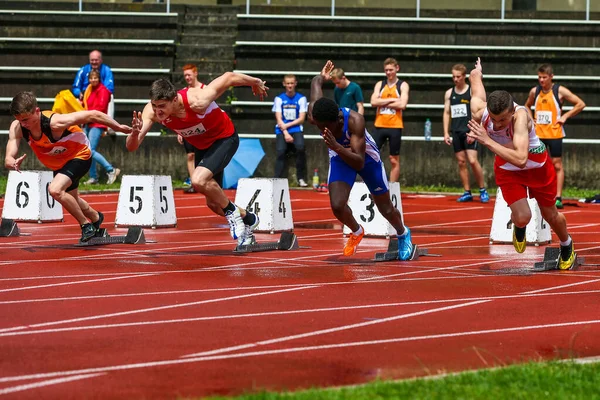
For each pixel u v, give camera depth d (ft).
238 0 237.66
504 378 42.93
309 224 127.54
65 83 204.44
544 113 147.23
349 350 50.42
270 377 44.55
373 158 82.94
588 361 47.42
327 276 77.25
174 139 183.21
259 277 76.07
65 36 216.74
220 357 48.39
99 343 51.44
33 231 113.80
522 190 79.15
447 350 50.80
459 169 172.55
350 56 210.38
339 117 78.59
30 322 57.06
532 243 104.22
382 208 86.63
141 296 66.39
